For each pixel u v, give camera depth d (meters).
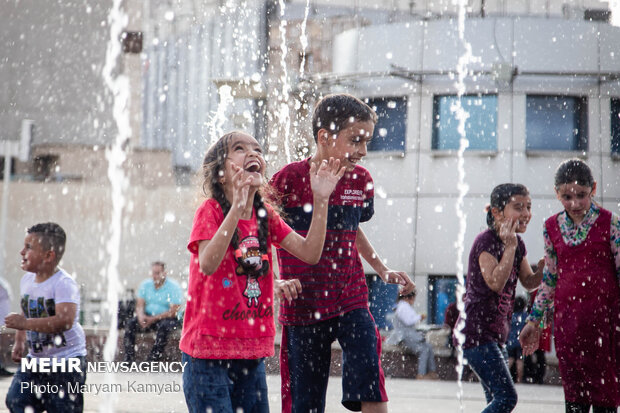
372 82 17.41
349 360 3.33
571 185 3.64
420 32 17.17
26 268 3.54
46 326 3.45
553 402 6.42
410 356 10.63
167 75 22.36
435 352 10.45
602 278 3.62
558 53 16.81
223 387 2.74
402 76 16.92
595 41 16.83
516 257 3.77
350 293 3.39
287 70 20.16
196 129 22.06
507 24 16.88
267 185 3.30
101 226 20.73
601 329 3.60
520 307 9.08
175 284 9.86
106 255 20.19
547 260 3.82
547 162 16.61
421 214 16.92
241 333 2.77
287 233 3.00
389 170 17.22
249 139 2.93
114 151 21.39
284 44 20.19
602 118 16.66
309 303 3.36
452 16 18.52
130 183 21.02
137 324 9.73
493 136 16.81
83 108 23.92
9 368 8.55
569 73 16.53
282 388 3.47
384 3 20.50
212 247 2.66
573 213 3.70
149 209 20.48
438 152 16.89
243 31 21.30
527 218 3.72
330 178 2.96
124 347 9.73
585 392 3.60
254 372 2.85
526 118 16.70
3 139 23.72
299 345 3.39
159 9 22.75
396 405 5.98
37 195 20.86
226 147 2.90
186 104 22.17
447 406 5.95
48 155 21.70
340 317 3.36
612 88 16.73
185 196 20.48
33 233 3.55
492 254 3.68
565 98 16.75
